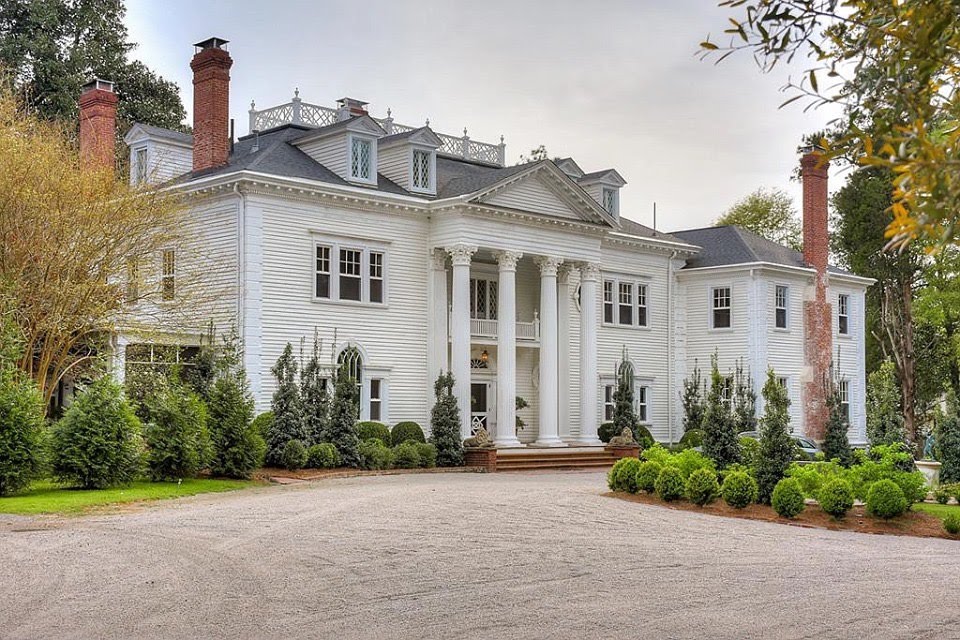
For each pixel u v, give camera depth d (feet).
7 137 102.63
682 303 164.25
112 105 125.29
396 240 123.85
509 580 45.16
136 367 101.71
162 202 108.58
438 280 126.72
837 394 125.70
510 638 34.78
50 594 41.32
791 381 162.71
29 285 100.22
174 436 85.56
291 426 100.58
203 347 99.45
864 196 206.59
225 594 41.55
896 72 23.50
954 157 21.03
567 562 50.08
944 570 49.85
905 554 55.57
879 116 24.41
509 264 128.57
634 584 44.78
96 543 53.47
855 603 41.22
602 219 138.51
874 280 178.09
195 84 122.11
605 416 149.38
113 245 105.19
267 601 40.34
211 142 119.75
